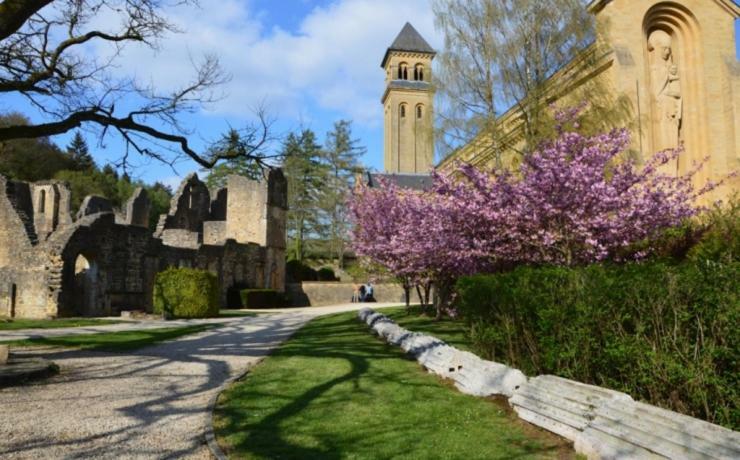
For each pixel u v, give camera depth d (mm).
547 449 5230
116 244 27453
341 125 58531
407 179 59844
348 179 57156
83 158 65375
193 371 9750
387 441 5516
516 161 20516
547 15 20109
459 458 4996
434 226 14203
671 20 25250
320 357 11156
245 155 12273
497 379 7297
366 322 19562
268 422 6250
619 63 22922
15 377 8461
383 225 22266
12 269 25828
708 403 4996
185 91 11719
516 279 7969
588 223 11047
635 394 5746
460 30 20828
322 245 57562
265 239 40312
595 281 6324
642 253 12242
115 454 5160
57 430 5902
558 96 20562
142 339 14938
